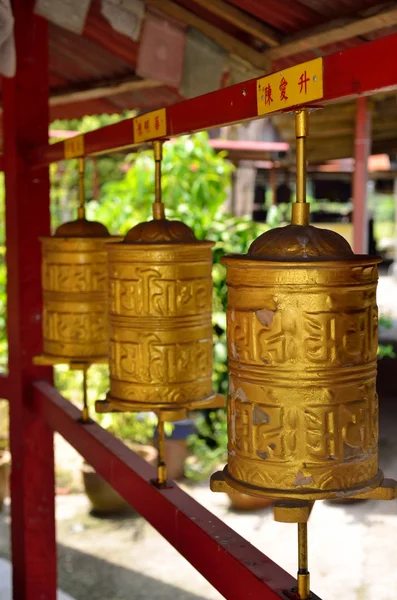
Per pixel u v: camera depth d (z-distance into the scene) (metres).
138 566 4.97
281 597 1.65
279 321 1.37
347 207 17.48
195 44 3.07
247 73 3.06
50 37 4.04
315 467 1.38
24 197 3.46
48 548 3.64
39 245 3.52
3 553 5.17
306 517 1.36
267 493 1.40
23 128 3.42
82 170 2.70
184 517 2.10
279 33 2.89
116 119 10.91
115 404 2.08
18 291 3.50
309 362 1.36
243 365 1.43
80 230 2.62
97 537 5.42
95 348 2.64
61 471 6.61
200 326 2.08
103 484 5.67
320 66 1.44
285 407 1.38
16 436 3.60
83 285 2.60
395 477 5.67
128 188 6.74
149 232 2.03
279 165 9.85
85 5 3.06
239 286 1.42
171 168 6.39
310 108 1.50
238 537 1.96
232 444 1.48
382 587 4.46
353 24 2.57
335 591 4.44
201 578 4.80
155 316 2.02
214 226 6.12
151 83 4.19
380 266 22.14
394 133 4.96
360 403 1.40
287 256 1.37
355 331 1.38
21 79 3.40
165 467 2.31
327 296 1.35
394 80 1.30
